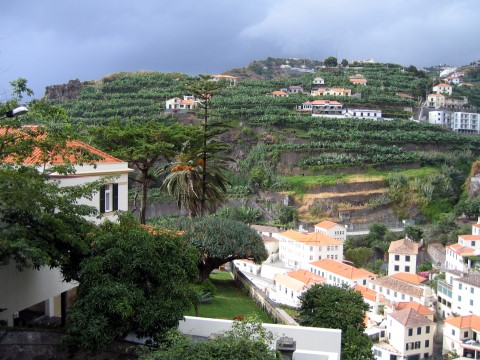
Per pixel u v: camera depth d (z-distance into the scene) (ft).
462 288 188.55
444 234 271.08
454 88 525.75
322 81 490.90
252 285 96.94
